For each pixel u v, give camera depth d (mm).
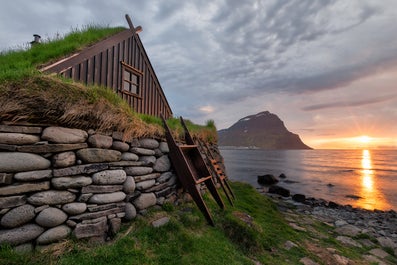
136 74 9258
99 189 3312
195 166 5668
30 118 2781
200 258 3252
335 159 115500
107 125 3617
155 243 3314
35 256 2494
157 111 10703
